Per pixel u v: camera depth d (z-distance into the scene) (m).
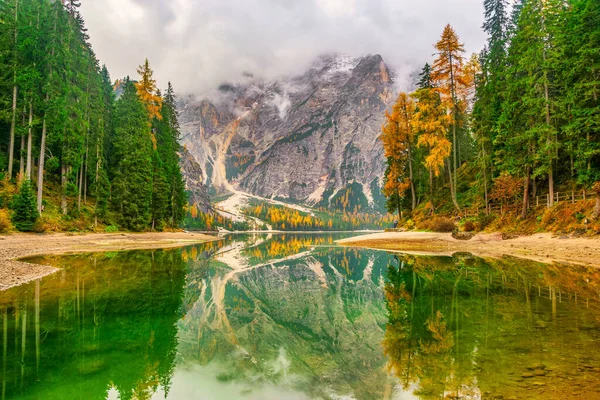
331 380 5.40
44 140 32.66
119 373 5.40
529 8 26.61
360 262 24.22
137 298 10.95
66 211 36.28
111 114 54.28
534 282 12.41
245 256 31.53
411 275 15.96
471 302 9.86
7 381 4.95
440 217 36.16
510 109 28.70
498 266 16.83
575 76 25.22
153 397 4.62
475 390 4.33
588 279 12.66
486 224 30.89
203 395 4.75
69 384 4.94
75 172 37.09
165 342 7.16
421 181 45.41
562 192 27.00
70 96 36.97
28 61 33.44
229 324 9.23
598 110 22.42
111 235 38.44
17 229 28.41
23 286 12.09
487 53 44.72
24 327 7.62
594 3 24.58
